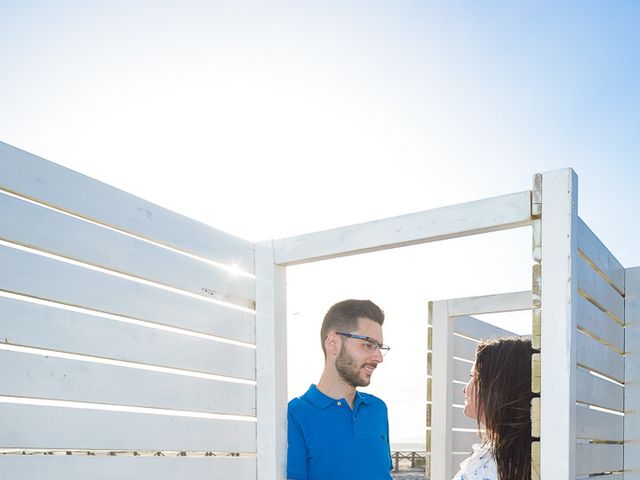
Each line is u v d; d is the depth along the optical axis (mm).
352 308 3131
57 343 2254
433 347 5172
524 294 4812
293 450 3025
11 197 2184
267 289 3154
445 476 4953
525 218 2543
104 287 2449
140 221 2639
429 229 2787
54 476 2189
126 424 2445
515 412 2480
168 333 2684
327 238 3033
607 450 3129
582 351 2652
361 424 3076
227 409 2926
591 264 2881
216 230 3012
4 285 2121
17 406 2105
